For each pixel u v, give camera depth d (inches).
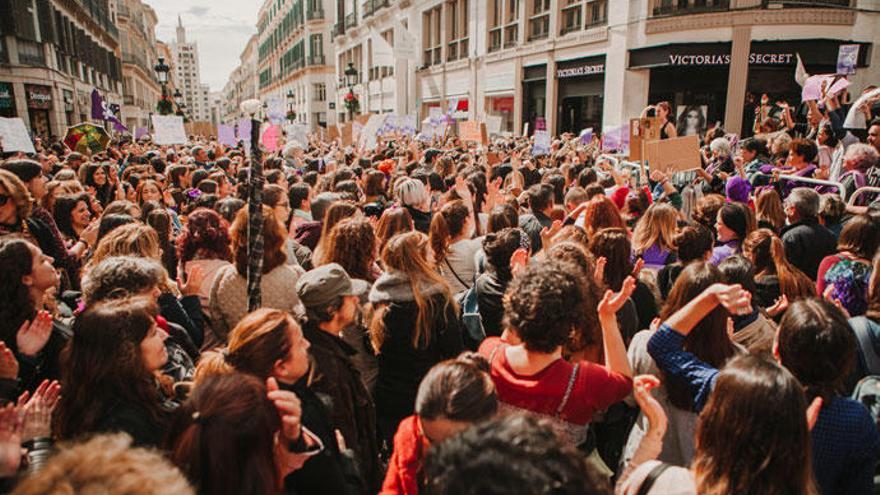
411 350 112.3
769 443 58.2
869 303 104.9
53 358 98.0
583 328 96.5
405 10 1286.9
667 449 86.4
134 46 2182.6
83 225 196.5
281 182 261.7
